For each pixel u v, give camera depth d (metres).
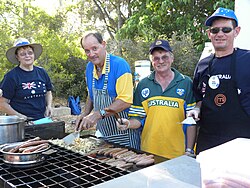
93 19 12.22
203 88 2.28
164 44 2.28
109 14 12.43
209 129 2.24
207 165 0.89
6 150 1.67
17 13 7.46
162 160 1.78
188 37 6.17
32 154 1.56
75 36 9.20
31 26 7.64
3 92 2.95
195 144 2.47
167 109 2.30
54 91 8.71
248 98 2.06
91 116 2.09
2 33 6.77
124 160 1.75
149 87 2.39
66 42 8.75
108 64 2.33
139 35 7.62
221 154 0.90
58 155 1.75
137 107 2.45
